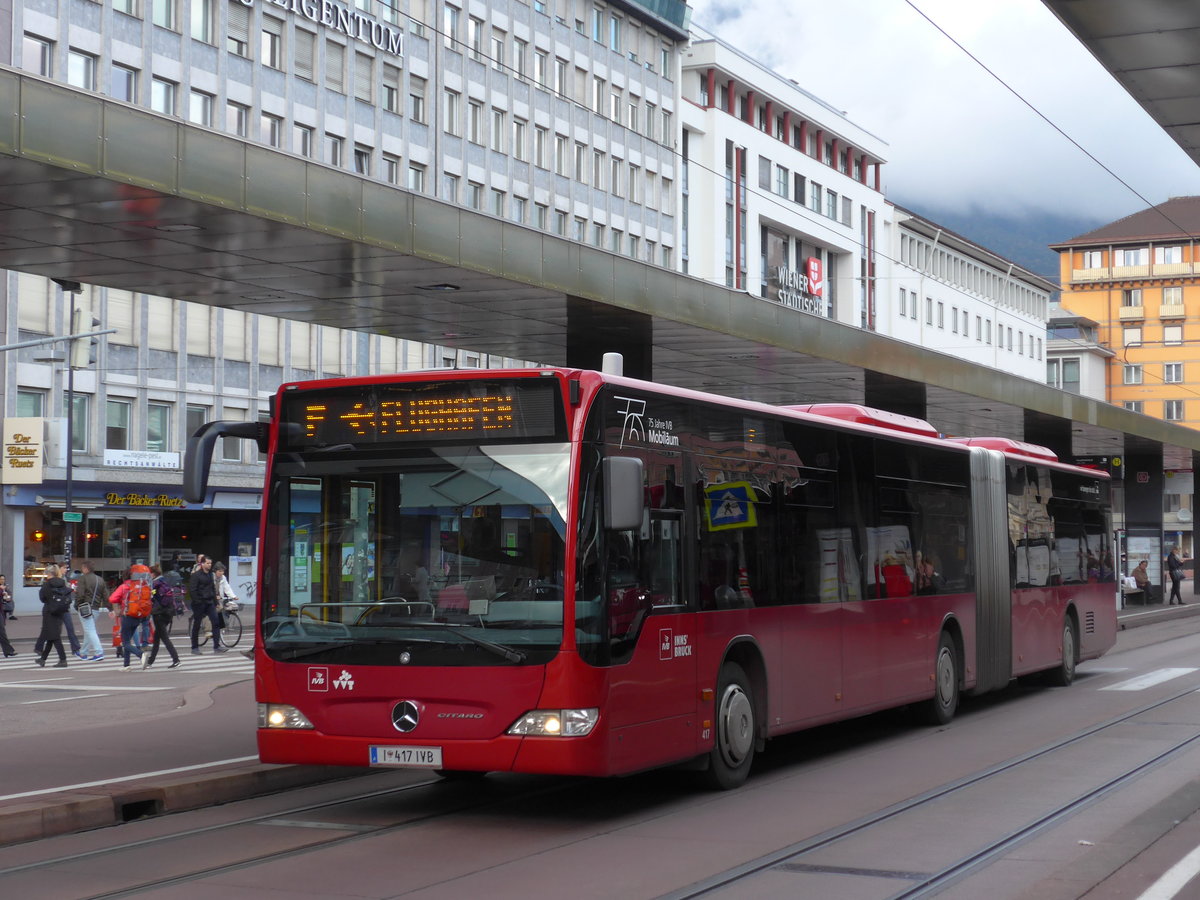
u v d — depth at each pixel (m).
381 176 52.97
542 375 10.17
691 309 23.45
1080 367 122.00
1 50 41.38
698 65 74.06
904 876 8.30
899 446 15.65
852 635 14.02
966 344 103.19
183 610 34.00
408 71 54.31
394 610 10.20
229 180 15.54
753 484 12.38
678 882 8.25
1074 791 11.25
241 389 51.91
